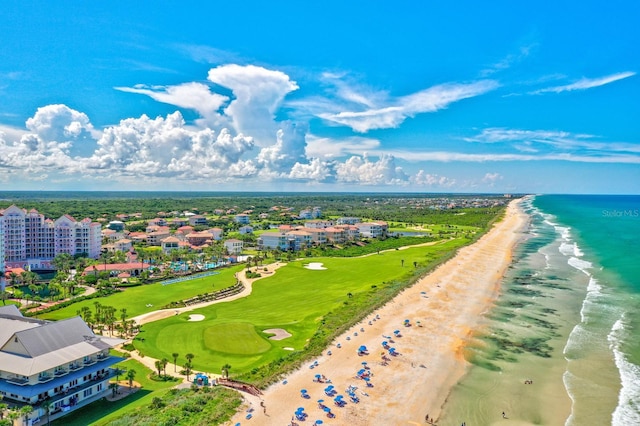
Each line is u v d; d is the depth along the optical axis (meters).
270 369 75.31
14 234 175.88
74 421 59.25
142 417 57.28
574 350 82.81
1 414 55.44
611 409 62.06
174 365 78.44
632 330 93.00
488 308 109.50
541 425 58.56
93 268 157.25
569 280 139.75
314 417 59.72
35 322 70.69
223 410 59.75
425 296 120.25
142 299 124.38
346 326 95.00
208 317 106.25
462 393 67.06
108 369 71.44
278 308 113.69
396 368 75.62
